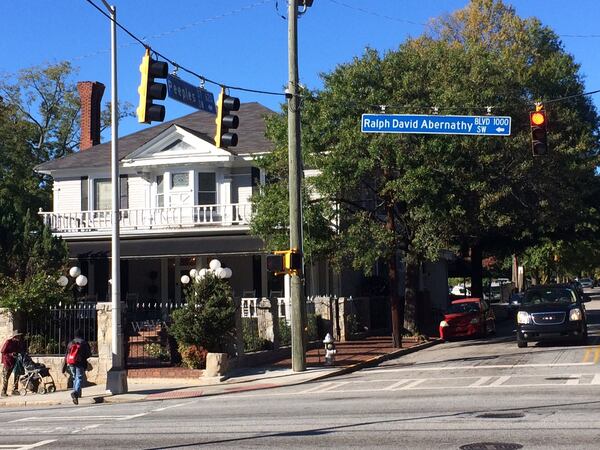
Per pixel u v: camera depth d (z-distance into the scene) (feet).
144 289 121.49
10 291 78.43
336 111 90.53
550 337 83.15
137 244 110.22
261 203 95.35
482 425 38.17
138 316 112.78
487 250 161.38
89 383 73.77
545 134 66.13
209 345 74.54
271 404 52.65
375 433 37.37
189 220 112.16
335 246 93.09
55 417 51.80
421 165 86.74
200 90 58.95
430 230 90.12
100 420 48.32
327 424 41.09
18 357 71.26
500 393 51.06
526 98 109.19
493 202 93.30
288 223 92.58
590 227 138.82
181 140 114.32
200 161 112.78
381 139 86.33
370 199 99.76
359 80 90.68
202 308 74.84
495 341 98.78
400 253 128.47
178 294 120.16
